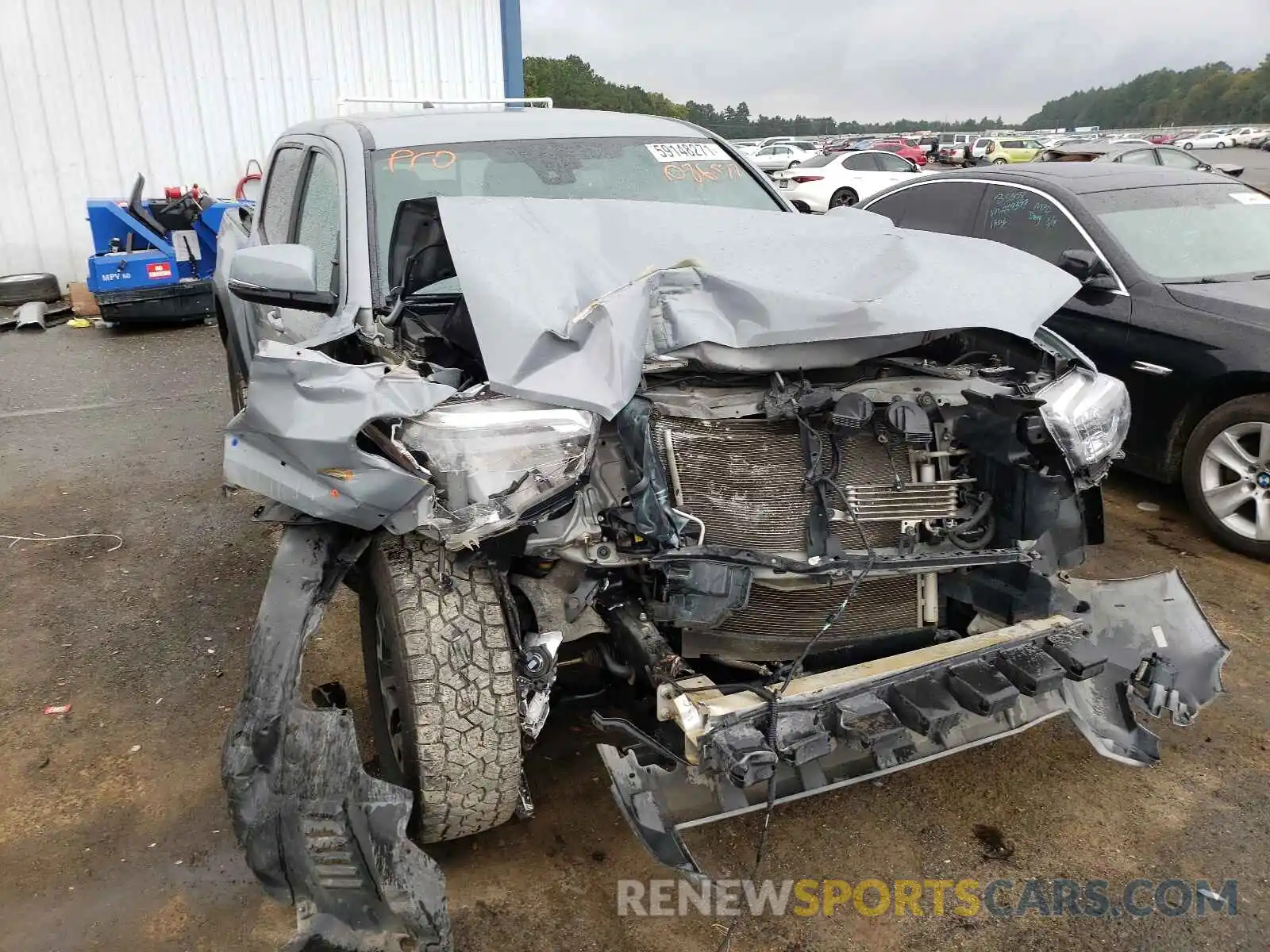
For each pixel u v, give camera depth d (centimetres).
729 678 276
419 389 229
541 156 388
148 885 264
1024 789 305
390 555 238
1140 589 304
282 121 1177
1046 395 267
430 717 228
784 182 2041
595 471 243
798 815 294
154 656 379
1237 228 538
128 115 1123
